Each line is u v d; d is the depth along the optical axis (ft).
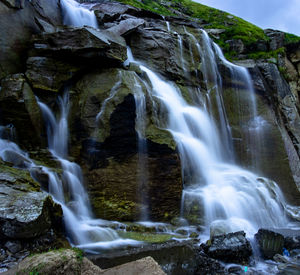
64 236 20.43
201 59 45.39
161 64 40.57
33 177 23.44
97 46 30.19
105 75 30.83
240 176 34.71
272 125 43.29
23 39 33.12
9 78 28.66
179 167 27.84
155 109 32.53
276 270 19.67
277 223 30.01
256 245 22.31
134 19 41.06
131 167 27.48
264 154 42.34
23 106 27.73
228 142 43.65
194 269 18.40
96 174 27.37
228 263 20.07
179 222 26.43
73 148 29.48
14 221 16.71
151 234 23.44
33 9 35.83
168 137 28.50
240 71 46.70
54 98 30.99
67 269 10.82
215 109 44.06
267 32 60.13
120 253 18.86
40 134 29.37
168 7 73.10
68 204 24.25
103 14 45.32
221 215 27.53
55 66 31.01
